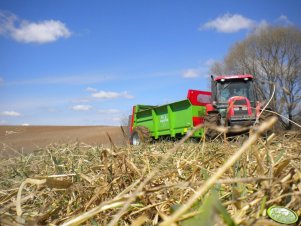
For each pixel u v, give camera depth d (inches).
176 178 87.2
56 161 122.1
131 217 65.9
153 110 619.5
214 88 484.4
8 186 109.7
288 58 984.9
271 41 1024.9
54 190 79.1
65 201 79.4
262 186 60.2
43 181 72.4
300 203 55.6
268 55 1028.5
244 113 430.6
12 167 146.2
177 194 73.2
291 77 881.5
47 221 69.3
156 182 85.6
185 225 41.1
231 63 1151.6
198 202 57.6
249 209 55.3
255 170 77.7
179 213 30.5
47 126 1219.9
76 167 121.9
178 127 555.5
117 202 57.1
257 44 1064.8
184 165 94.9
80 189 78.7
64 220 65.6
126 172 82.7
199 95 531.8
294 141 123.1
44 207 75.2
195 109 523.5
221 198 63.7
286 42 1011.9
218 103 471.8
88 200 77.3
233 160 31.8
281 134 127.2
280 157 75.2
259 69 1010.1
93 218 66.4
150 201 68.4
